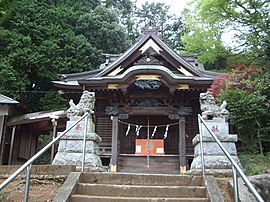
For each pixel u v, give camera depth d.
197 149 7.73
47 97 23.33
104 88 14.29
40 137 24.19
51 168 6.30
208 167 7.23
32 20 23.98
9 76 20.02
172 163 14.08
